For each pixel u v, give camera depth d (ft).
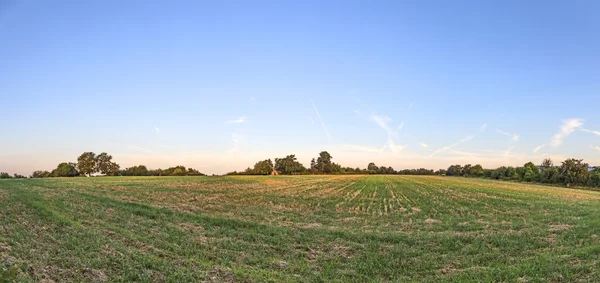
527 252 51.83
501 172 424.46
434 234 65.51
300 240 59.00
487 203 125.70
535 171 386.93
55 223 59.26
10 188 133.08
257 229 66.95
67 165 407.23
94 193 125.18
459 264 45.75
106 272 37.65
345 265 45.55
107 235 54.60
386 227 75.05
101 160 430.20
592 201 143.02
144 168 459.73
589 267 41.96
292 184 238.07
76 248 44.83
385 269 43.93
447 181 311.88
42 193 114.83
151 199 115.65
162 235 57.52
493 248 54.13
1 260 38.47
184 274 38.11
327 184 241.14
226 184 217.15
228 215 87.15
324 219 84.74
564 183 302.66
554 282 38.04
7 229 54.44
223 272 40.04
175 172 462.60
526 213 99.35
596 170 303.89
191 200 119.55
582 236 63.00
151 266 40.22
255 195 146.51
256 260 46.11
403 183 262.26
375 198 141.38
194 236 58.54
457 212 100.94
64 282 34.53
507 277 39.14
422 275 42.22
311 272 42.39
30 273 35.73
